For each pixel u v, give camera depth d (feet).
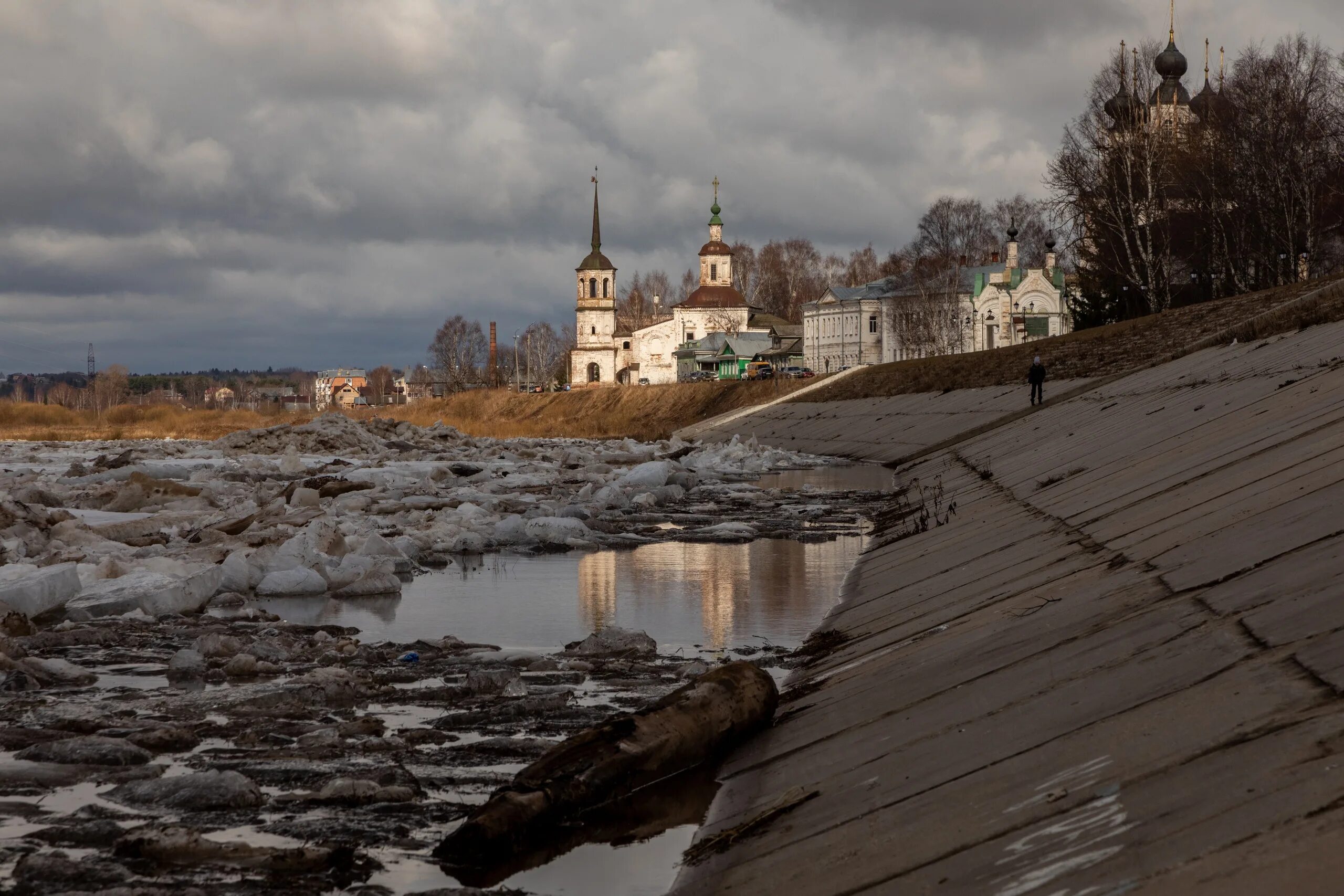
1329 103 204.54
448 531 78.54
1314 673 18.70
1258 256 209.77
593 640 42.57
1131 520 43.57
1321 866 12.85
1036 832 17.34
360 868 21.35
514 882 20.99
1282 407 57.57
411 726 31.40
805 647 43.01
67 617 47.16
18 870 20.54
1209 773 16.61
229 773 25.25
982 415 163.12
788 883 19.12
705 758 28.09
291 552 60.44
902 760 23.16
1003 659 28.55
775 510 100.73
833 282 588.91
